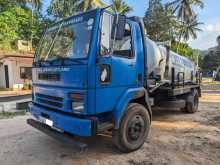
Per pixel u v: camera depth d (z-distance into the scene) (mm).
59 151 4707
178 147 4949
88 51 3711
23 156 4449
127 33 4484
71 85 3850
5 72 21406
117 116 4141
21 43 24906
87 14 3984
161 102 6871
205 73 59062
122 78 4289
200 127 6645
